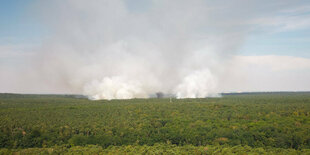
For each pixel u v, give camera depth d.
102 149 94.00
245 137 103.50
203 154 87.81
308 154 87.62
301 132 105.06
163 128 113.00
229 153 86.56
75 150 90.94
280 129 109.06
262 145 99.06
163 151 90.62
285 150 92.94
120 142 102.00
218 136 104.44
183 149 92.88
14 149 94.94
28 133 104.50
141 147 96.00
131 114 138.88
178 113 141.88
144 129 111.94
